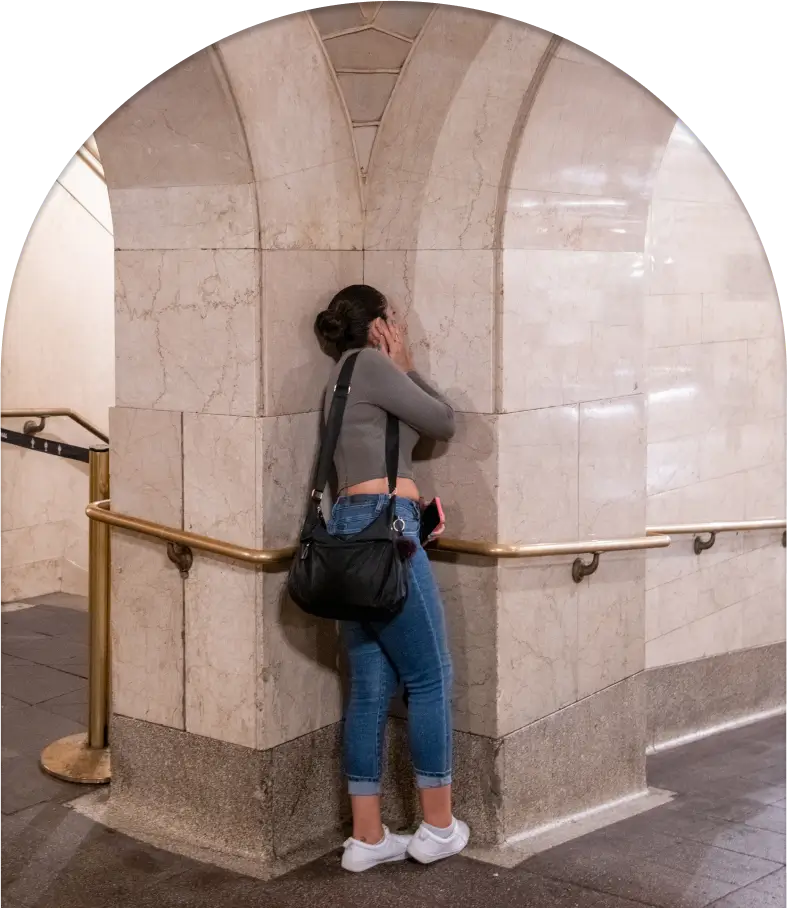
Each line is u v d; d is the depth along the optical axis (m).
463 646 3.98
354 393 3.68
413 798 4.17
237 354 3.69
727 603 5.96
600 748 4.46
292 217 3.72
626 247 4.32
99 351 7.12
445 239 3.85
